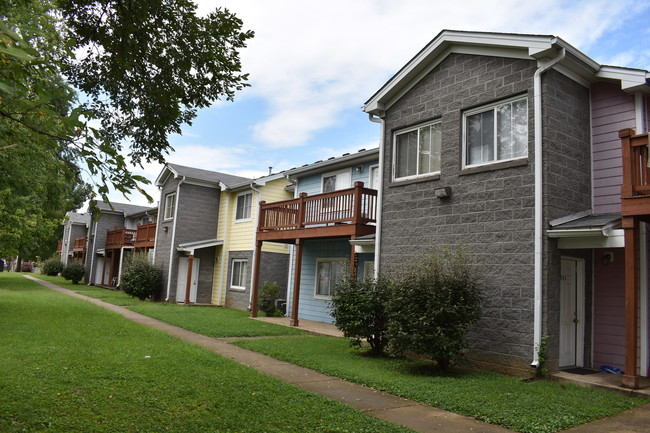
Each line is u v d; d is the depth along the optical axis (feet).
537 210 25.30
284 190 65.46
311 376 24.04
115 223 113.91
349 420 16.26
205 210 71.20
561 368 26.03
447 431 16.15
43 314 41.14
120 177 9.69
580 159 27.58
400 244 33.30
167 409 16.07
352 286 31.83
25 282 96.84
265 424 15.24
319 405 17.90
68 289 83.71
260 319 49.39
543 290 24.67
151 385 18.92
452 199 30.09
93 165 9.48
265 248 61.87
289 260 58.80
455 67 31.30
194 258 69.36
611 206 27.35
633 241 22.02
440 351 24.49
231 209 69.62
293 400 18.34
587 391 21.67
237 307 63.57
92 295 71.15
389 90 35.01
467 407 18.67
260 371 24.34
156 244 73.82
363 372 24.79
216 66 19.67
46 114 8.99
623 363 26.30
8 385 17.35
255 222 62.80
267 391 19.42
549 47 25.39
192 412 15.92
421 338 24.49
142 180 9.92
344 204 41.60
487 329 26.76
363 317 29.50
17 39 6.86
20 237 38.24
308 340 35.86
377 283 31.07
